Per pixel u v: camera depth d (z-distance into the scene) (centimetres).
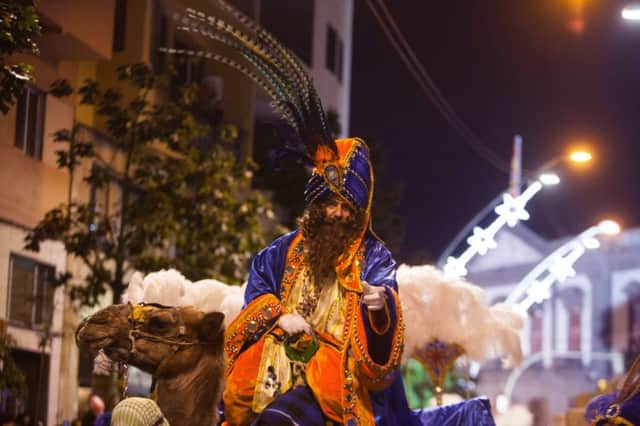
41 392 2222
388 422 717
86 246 2027
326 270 707
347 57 4278
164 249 2134
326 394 680
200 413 622
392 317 682
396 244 3331
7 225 2102
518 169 3878
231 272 2095
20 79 1094
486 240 2591
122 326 624
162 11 2703
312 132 720
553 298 7306
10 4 1080
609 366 7038
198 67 2931
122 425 596
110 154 2516
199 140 2862
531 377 7262
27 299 2189
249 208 2145
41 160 2239
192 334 627
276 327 705
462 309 931
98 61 2561
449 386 2253
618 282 7081
